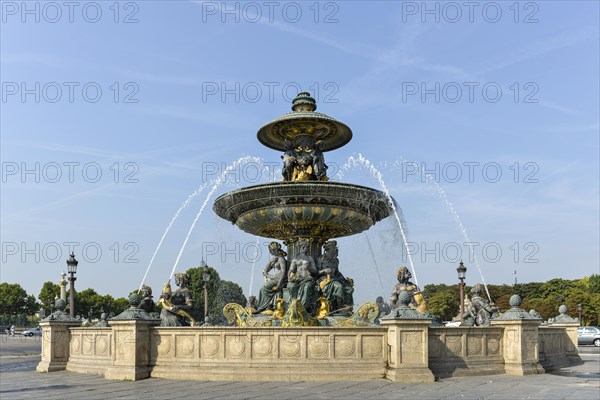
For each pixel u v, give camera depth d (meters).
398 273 18.88
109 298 104.81
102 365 15.92
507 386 12.27
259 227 19.53
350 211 18.31
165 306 18.12
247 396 10.80
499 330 15.20
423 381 12.95
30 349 38.97
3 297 102.25
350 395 10.88
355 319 16.25
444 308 81.12
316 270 18.28
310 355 13.43
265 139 21.03
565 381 13.27
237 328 13.66
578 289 84.62
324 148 22.02
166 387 12.36
